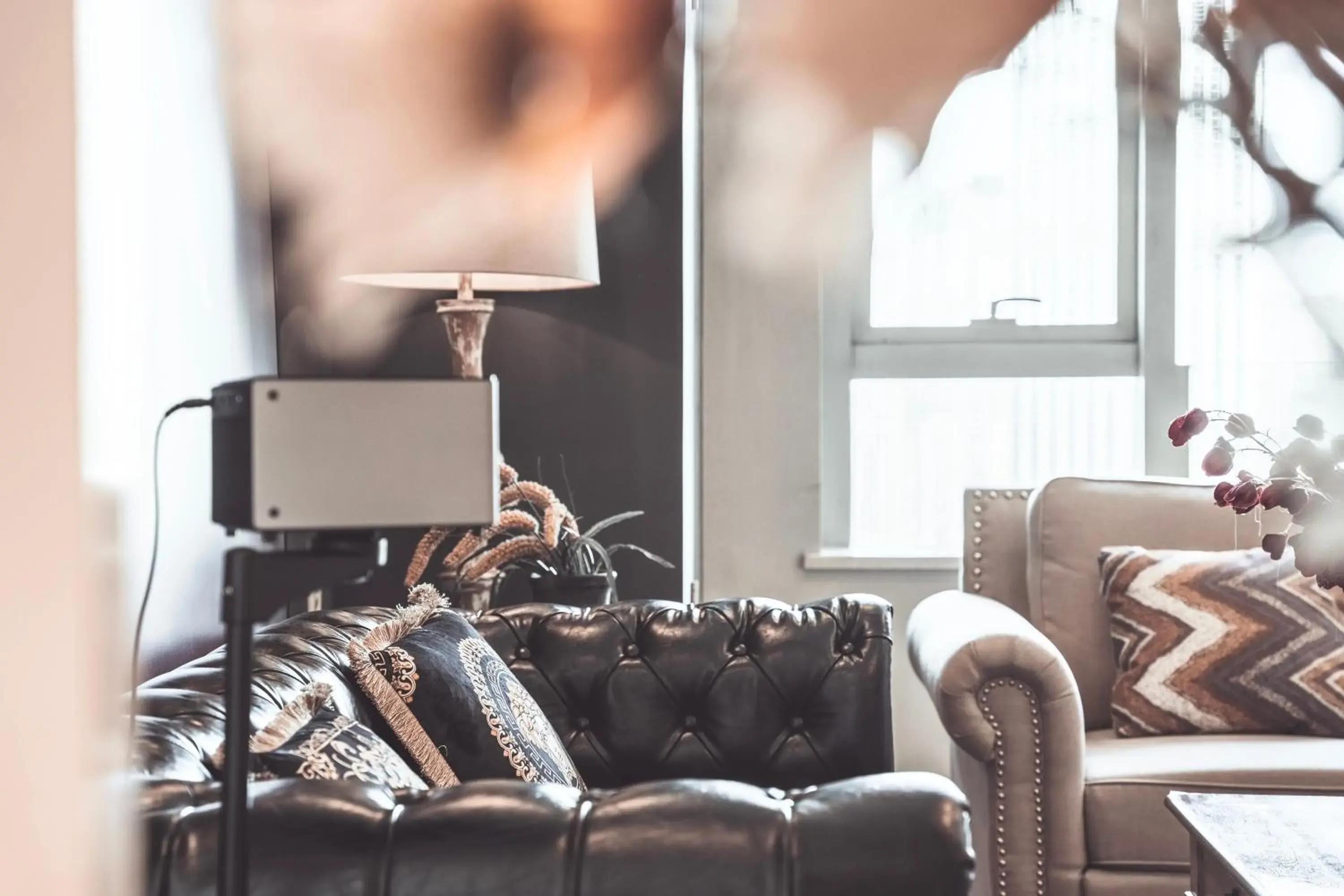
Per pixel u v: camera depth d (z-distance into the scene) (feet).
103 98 1.74
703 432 13.04
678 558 11.37
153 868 3.38
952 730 8.70
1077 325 13.08
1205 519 10.59
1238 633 9.60
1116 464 13.16
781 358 12.99
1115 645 10.03
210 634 8.55
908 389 13.38
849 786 3.56
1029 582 10.85
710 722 8.70
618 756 8.68
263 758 4.81
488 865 3.36
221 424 1.98
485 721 6.44
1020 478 13.26
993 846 8.67
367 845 3.41
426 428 1.83
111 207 1.79
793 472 13.03
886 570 12.98
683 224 11.18
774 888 3.32
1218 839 6.57
